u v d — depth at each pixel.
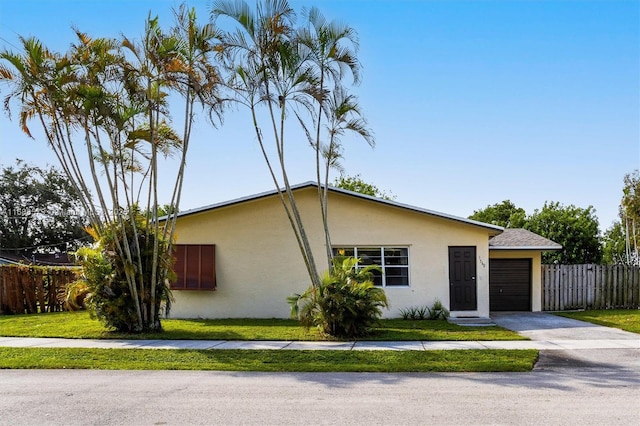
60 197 45.53
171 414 6.18
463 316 16.20
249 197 16.53
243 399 6.87
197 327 14.20
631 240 27.06
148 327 13.09
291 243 16.75
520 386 7.52
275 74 13.04
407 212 16.56
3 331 13.45
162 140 13.88
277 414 6.14
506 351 10.08
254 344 11.34
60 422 5.88
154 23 12.29
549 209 31.89
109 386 7.69
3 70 12.18
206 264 16.78
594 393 7.05
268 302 16.69
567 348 10.58
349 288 12.50
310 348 10.77
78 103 12.56
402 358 9.59
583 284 19.70
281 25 12.65
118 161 14.06
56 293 20.28
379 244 16.53
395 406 6.45
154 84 13.06
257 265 16.80
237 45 12.79
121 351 10.44
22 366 9.17
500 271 19.45
